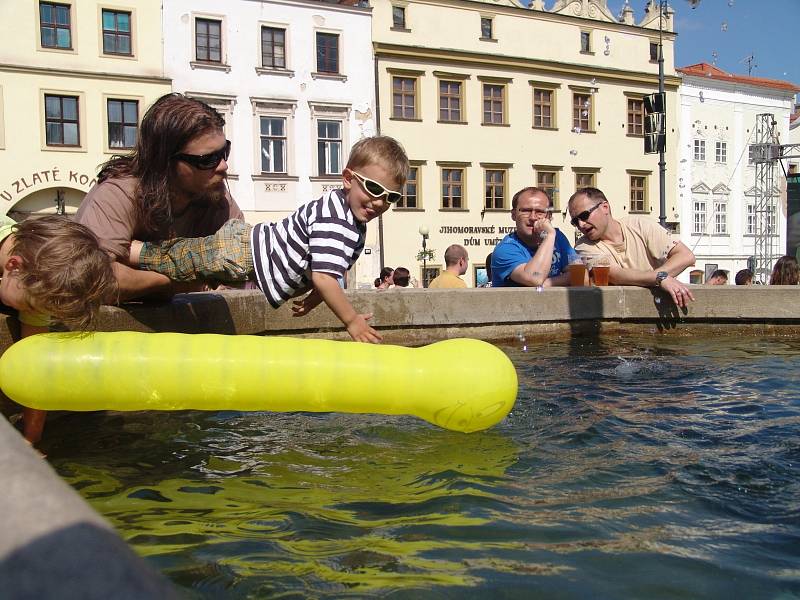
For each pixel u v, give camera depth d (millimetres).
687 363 4832
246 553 1824
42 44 22078
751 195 35844
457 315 5754
